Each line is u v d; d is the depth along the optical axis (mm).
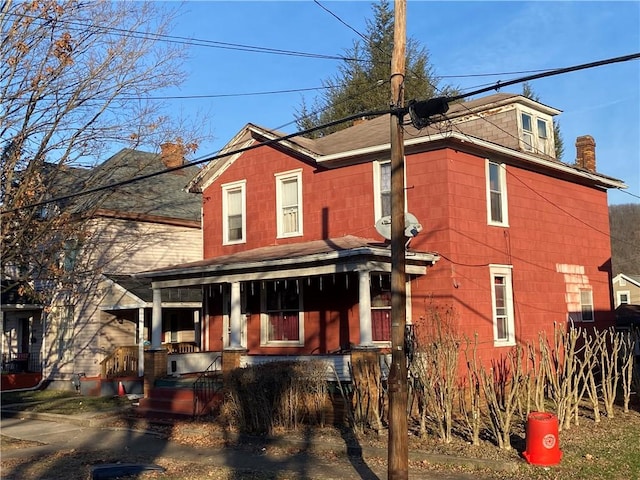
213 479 10266
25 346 27078
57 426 16578
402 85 9602
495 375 16469
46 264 18188
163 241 25203
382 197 17500
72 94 16719
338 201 18312
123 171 24531
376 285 17172
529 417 10531
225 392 14727
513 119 19844
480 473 10039
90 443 13969
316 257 15156
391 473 8680
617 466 10133
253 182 20516
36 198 17125
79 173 18984
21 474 11172
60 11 16078
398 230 9102
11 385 24453
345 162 18203
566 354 13781
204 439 13586
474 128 20641
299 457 11656
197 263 18734
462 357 15438
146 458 12102
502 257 17594
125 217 23641
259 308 19484
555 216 20031
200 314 24141
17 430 16188
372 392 13047
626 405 15031
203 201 22031
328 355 15008
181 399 16797
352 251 14430
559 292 19641
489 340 16609
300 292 18484
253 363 16250
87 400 20391
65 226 18078
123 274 23484
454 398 12617
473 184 16906
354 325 17250
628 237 68125
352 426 13039
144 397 18344
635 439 12055
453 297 15797
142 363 21141
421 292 16328
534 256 18844
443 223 16094
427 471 10250
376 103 36781
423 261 16016
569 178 20891
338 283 17703
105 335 23125
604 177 21797
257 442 12961
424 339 15047
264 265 16188
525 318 18062
